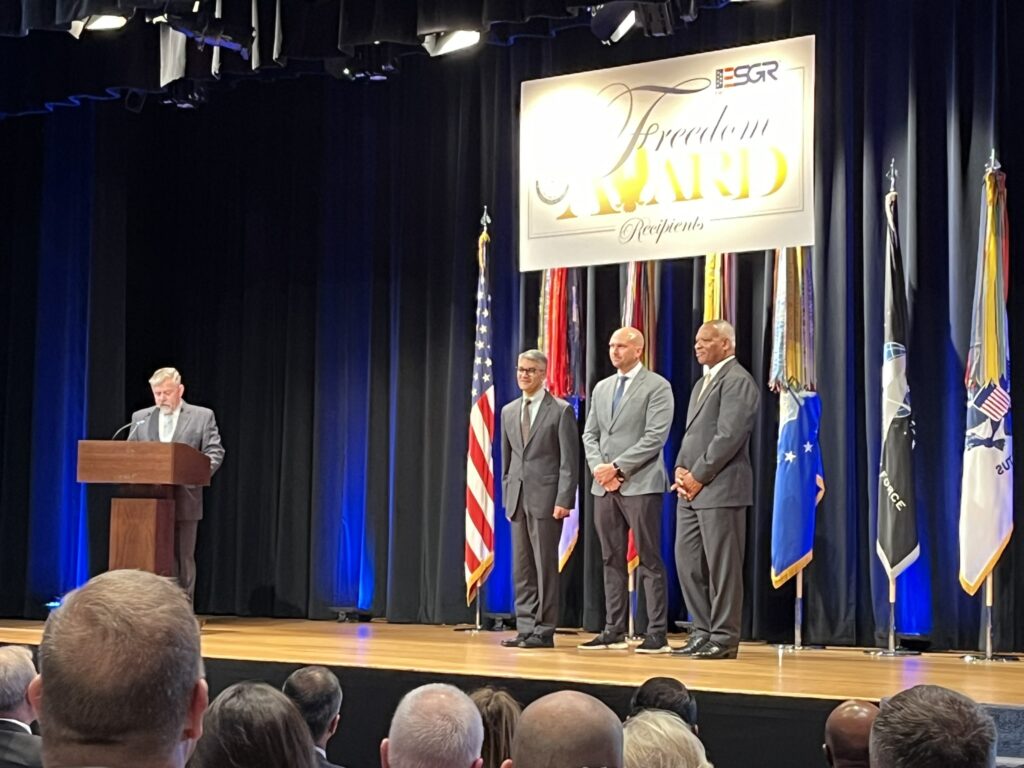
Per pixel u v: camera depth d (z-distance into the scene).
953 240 6.24
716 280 6.65
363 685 4.93
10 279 8.27
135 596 1.16
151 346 8.32
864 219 6.48
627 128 6.81
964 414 6.20
